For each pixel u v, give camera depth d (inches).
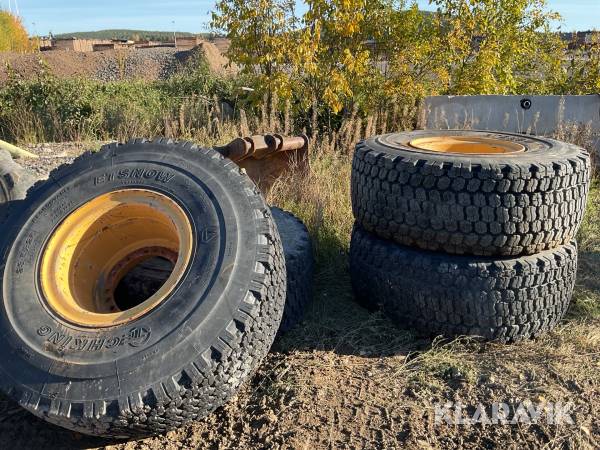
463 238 123.8
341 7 304.0
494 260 125.2
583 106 260.5
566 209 125.7
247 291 103.6
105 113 370.9
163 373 94.3
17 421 112.7
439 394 114.5
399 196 129.4
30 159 286.4
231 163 125.8
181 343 97.0
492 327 126.9
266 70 329.4
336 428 105.7
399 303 135.1
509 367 121.0
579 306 147.6
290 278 136.3
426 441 101.8
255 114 332.8
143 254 136.3
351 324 141.4
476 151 155.3
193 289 104.0
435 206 124.6
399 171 129.0
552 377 118.0
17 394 96.7
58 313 107.9
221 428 108.2
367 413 109.1
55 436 108.7
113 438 105.3
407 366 124.0
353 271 148.6
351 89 318.0
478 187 120.2
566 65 413.4
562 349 126.5
